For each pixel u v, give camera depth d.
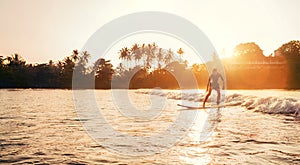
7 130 7.71
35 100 24.16
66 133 7.25
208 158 4.66
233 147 5.41
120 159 4.69
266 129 7.38
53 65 93.62
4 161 4.55
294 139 6.05
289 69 58.75
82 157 4.81
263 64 64.00
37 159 4.67
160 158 4.73
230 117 10.27
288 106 11.06
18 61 93.31
